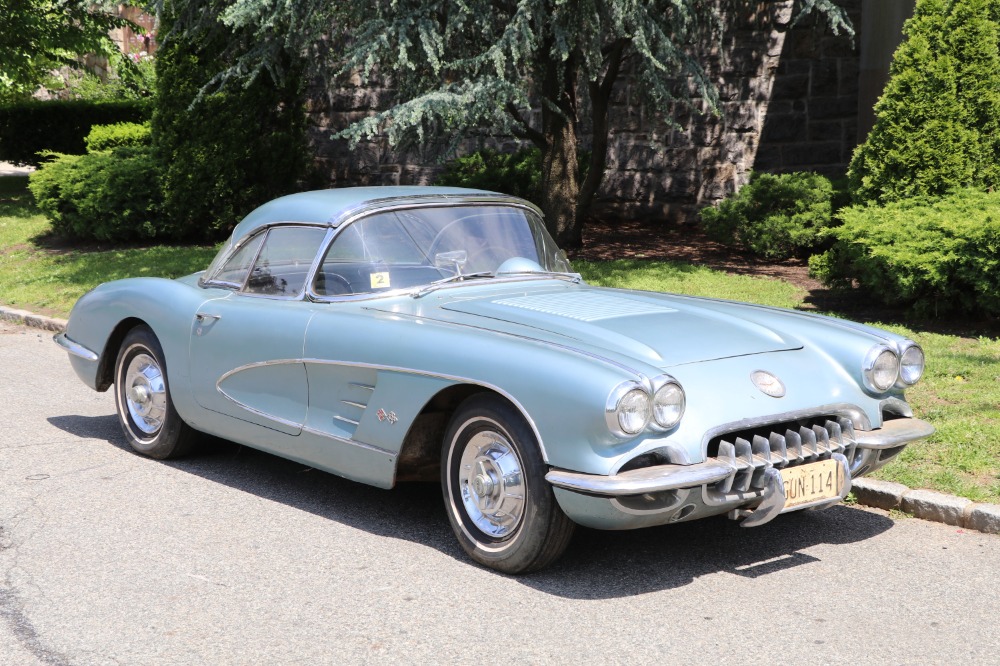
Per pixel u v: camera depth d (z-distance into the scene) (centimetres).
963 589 427
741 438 425
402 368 460
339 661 363
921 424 483
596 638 380
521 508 432
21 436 672
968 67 1009
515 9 1151
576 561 460
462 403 453
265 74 1462
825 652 369
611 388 393
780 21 1518
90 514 520
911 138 1023
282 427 527
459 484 460
